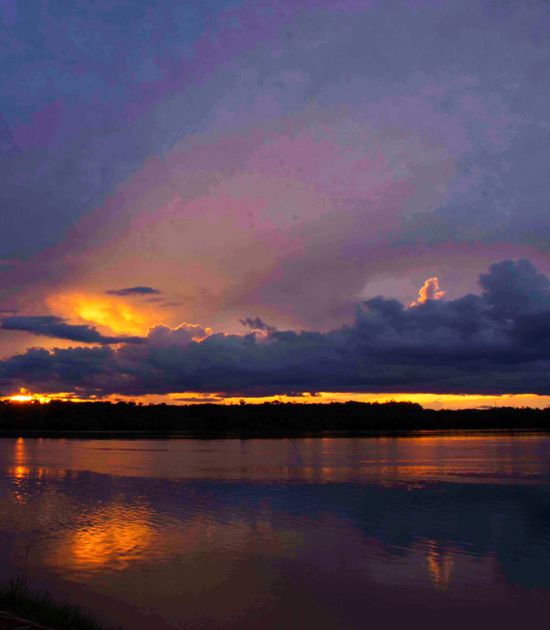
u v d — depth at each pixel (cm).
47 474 5219
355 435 17400
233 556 2175
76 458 7325
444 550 2295
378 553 2238
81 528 2662
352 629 1520
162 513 3078
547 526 2759
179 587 1811
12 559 2109
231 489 4150
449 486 4341
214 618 1580
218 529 2653
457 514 3108
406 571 2009
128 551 2236
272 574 1959
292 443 11862
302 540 2447
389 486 4341
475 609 1664
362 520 2906
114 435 16650
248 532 2595
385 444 11406
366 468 5906
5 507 3275
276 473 5325
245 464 6356
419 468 5856
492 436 16375
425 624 1566
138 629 1501
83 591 1772
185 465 6238
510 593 1794
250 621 1570
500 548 2333
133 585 1833
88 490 4081
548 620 1593
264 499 3619
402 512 3139
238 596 1747
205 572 1966
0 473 5303
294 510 3195
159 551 2233
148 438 14550
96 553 2202
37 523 2784
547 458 7244
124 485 4372
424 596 1767
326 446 10656
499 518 2989
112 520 2869
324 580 1895
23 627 1088
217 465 6272
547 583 1884
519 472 5462
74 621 1204
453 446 10531
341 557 2173
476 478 4931
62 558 2125
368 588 1828
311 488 4209
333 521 2875
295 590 1805
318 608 1652
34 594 1673
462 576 1955
